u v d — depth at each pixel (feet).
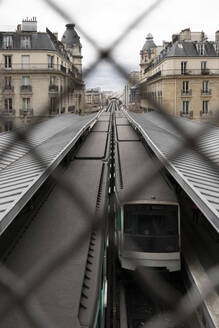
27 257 21.12
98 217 26.86
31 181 23.44
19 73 82.58
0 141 41.60
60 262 20.57
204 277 33.81
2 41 111.65
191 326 31.50
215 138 46.93
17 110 78.28
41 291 17.53
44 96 79.10
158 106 16.61
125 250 37.93
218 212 18.78
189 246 42.14
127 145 63.05
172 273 39.24
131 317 32.63
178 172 26.71
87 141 69.21
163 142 42.52
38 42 111.34
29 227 25.84
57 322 15.10
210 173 28.84
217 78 120.37
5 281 14.82
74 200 30.73
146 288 36.91
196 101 119.55
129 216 38.19
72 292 17.48
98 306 18.62
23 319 14.29
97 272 20.43
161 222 38.06
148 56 191.31
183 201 51.21
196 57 125.80
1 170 32.83
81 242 23.73
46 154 35.63
